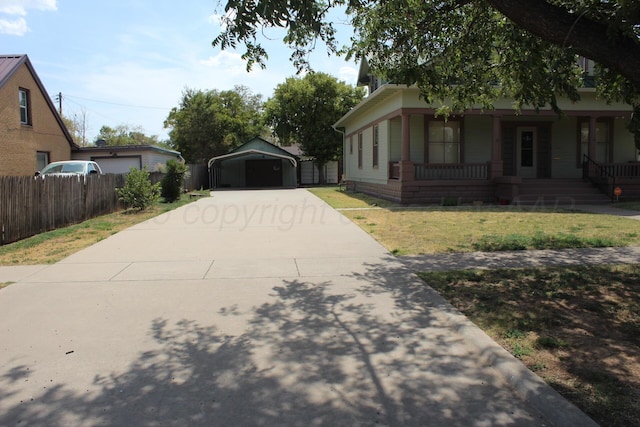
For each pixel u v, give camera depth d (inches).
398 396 132.6
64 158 1004.6
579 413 116.8
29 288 245.6
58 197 475.8
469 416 122.0
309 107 1481.3
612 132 761.6
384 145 765.9
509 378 139.3
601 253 310.7
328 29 257.0
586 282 238.7
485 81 328.5
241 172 1509.6
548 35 178.4
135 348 166.9
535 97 283.7
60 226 480.1
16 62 821.2
